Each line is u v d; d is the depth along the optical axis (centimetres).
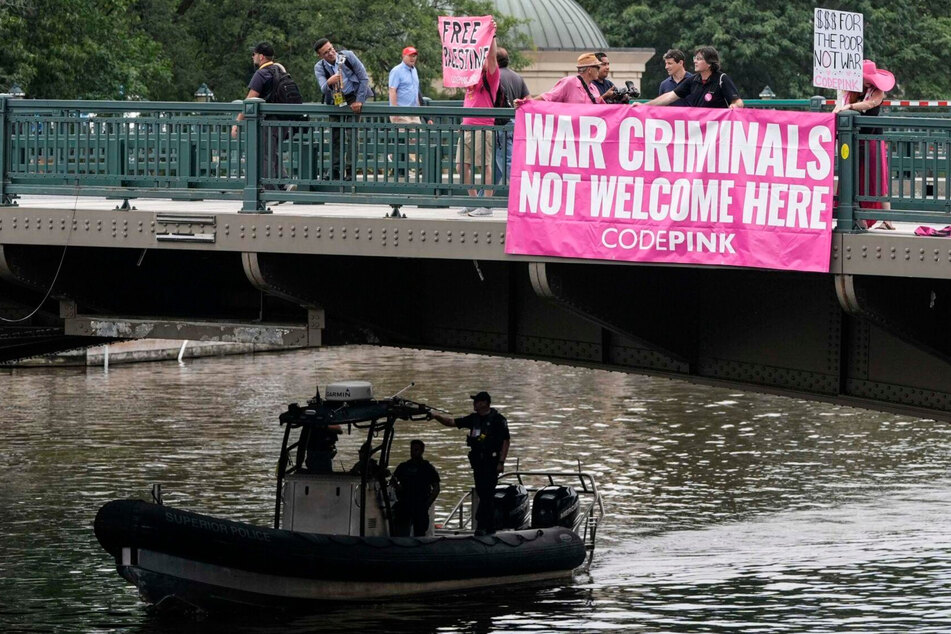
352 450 8325
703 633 5038
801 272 4353
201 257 5262
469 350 5000
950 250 3984
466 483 7506
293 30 13962
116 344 12094
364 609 5325
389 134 4716
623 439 8938
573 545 5772
